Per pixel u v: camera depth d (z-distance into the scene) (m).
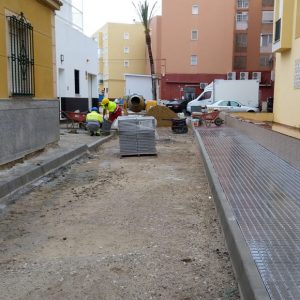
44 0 10.97
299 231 4.60
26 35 9.99
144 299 3.75
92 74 26.45
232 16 51.47
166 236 5.33
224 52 52.06
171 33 52.19
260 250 4.05
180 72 52.53
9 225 5.88
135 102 27.66
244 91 34.47
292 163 8.81
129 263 4.50
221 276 4.16
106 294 3.85
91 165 10.91
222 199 5.95
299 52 16.59
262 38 53.62
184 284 4.01
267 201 5.82
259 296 3.15
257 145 12.05
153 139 12.49
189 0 51.69
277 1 19.12
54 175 9.37
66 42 20.95
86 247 5.00
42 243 5.17
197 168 10.30
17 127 9.42
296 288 3.29
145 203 6.93
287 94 18.14
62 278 4.18
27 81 10.10
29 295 3.87
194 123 21.66
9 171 8.62
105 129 17.64
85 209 6.63
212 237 5.27
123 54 71.94
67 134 17.39
